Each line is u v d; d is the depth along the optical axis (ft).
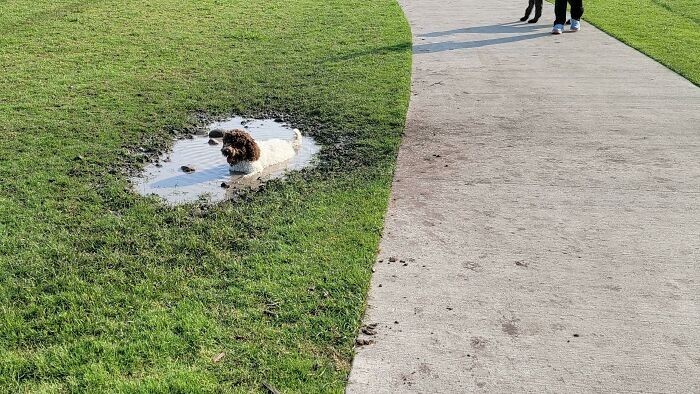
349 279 15.98
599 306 15.37
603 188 19.69
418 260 16.70
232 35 36.68
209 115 25.26
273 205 18.80
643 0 47.50
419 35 37.06
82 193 19.39
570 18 38.40
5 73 29.45
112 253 16.83
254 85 28.35
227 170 20.99
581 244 17.25
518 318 14.92
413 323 14.73
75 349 13.70
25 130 23.35
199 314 14.76
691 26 38.70
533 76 29.48
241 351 13.61
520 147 22.30
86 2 43.83
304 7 44.96
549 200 19.11
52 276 16.15
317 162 21.44
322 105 25.91
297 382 12.78
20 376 13.01
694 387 12.76
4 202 18.81
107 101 26.30
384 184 19.90
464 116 24.95
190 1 45.57
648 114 24.95
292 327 14.42
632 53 32.86
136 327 14.38
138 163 21.35
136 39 35.40
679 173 20.49
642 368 13.32
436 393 12.61
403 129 23.72
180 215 18.37
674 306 15.35
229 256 16.72
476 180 20.20
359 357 13.60
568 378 13.03
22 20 38.65
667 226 17.92
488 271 16.35
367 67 30.60
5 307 15.17
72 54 32.48
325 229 17.70
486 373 13.17
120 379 12.82
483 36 36.55
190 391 12.46
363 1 47.24
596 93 27.22
